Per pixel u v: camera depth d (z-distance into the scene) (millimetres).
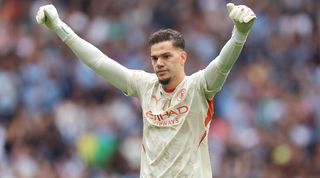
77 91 55469
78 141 49500
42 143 47812
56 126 49000
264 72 61688
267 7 68188
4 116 52438
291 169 50469
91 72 56375
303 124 56000
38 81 56031
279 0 68750
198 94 22156
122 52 61656
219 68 21719
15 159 46062
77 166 47531
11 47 60094
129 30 64062
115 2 66125
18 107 53312
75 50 23344
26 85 55719
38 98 54094
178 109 22188
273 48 65125
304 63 65188
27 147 46906
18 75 56688
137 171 48719
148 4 66188
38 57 58906
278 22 67312
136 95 23078
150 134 22469
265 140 52438
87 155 48938
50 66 57688
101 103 54344
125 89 23156
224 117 55406
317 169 50750
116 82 23219
